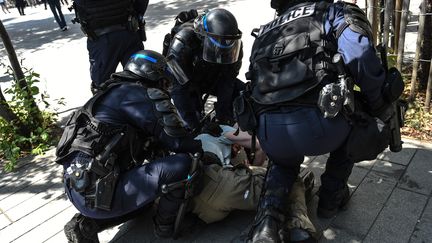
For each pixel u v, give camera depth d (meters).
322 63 1.93
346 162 2.26
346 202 2.47
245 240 2.35
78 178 2.09
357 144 2.02
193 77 3.12
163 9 10.06
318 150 2.02
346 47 1.87
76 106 5.00
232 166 2.52
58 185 3.29
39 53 8.05
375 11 3.60
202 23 2.82
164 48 3.24
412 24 5.82
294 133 1.98
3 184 3.43
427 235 2.24
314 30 1.97
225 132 2.84
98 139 2.11
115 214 2.20
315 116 1.94
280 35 2.04
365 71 1.87
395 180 2.71
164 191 2.16
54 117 4.65
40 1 21.16
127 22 3.62
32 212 2.96
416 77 3.44
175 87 3.01
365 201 2.56
